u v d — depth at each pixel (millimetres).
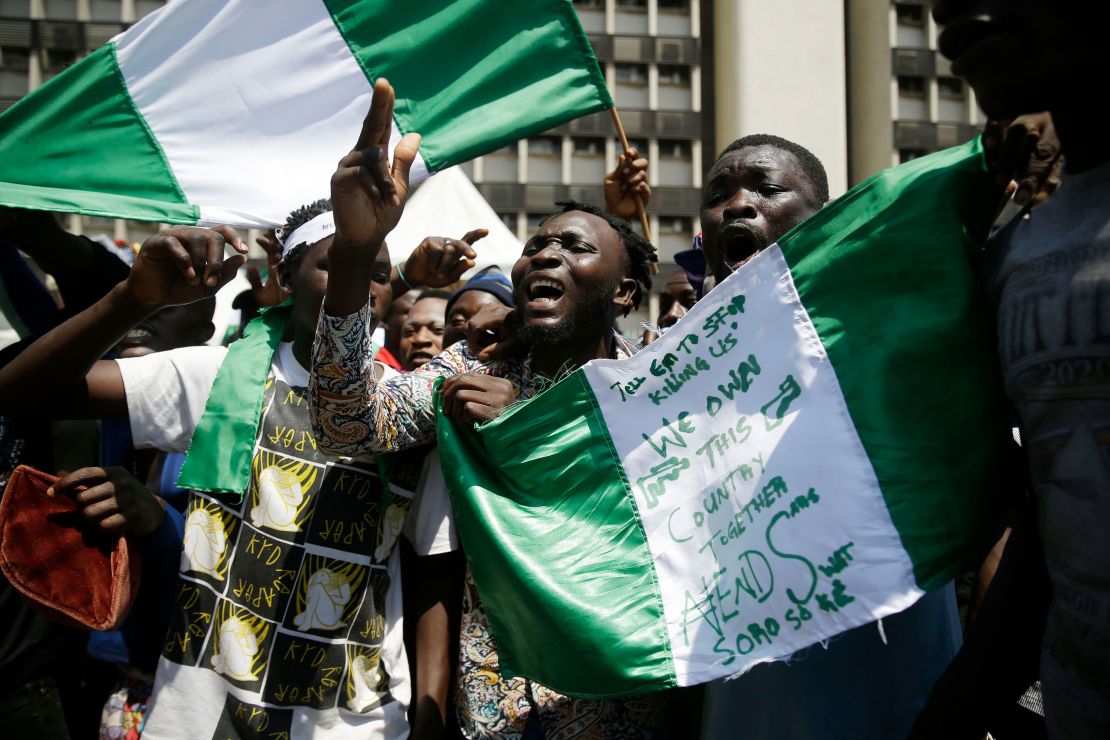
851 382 1713
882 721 1818
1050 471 1311
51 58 20328
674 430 1937
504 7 2617
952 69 1365
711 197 2184
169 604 2281
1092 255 1282
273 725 2145
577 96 2592
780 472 1752
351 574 2246
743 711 1890
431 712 2223
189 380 2328
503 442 2068
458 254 2975
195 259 1999
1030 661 1529
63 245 2559
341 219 1845
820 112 19297
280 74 2592
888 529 1628
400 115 2586
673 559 1885
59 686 2529
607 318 2465
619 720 2117
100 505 2156
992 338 1604
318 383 2006
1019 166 1629
